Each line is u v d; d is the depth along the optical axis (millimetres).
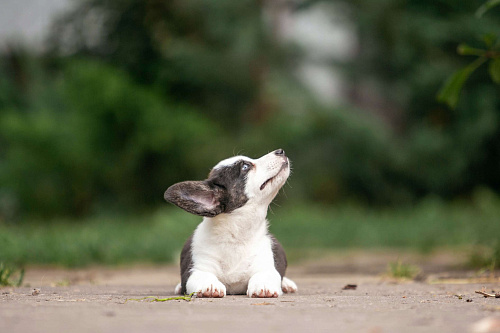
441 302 6879
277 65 35906
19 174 29797
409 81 35844
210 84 35406
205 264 8508
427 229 25312
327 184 37000
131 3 34531
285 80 35406
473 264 13914
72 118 30516
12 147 30125
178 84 35469
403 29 34094
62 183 30500
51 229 21203
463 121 35500
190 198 8438
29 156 29781
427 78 34656
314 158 36344
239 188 8727
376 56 36500
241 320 5434
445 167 36531
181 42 34594
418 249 21172
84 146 30141
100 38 36031
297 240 23891
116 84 30016
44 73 35562
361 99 40500
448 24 33594
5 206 30266
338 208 34375
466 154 36031
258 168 8930
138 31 35062
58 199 30453
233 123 36125
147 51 35125
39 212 30266
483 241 15094
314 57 36938
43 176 30188
